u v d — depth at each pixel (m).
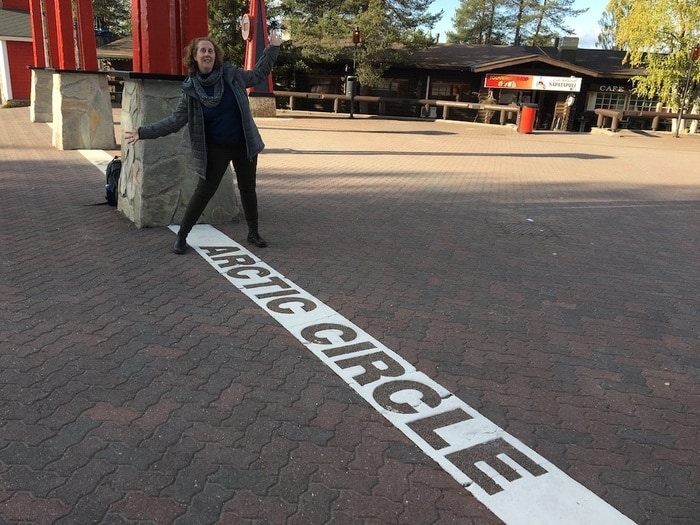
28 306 3.99
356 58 25.59
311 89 29.33
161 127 4.70
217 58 4.66
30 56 25.31
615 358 3.78
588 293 4.95
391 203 8.09
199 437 2.71
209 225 6.20
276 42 4.97
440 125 23.88
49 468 2.44
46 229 5.80
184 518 2.21
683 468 2.70
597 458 2.73
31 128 15.38
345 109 29.02
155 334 3.70
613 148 17.94
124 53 28.50
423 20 27.56
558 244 6.48
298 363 3.46
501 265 5.59
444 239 6.39
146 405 2.93
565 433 2.92
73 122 11.62
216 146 4.86
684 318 4.52
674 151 17.89
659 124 26.97
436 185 9.80
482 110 27.58
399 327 4.04
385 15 25.84
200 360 3.42
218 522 2.21
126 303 4.14
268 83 22.92
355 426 2.88
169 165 5.90
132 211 6.12
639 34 23.08
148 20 5.57
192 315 4.02
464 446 2.77
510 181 10.67
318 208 7.49
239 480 2.44
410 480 2.51
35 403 2.89
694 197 9.91
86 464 2.48
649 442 2.88
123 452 2.57
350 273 5.07
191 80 4.63
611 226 7.48
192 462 2.53
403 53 26.56
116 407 2.90
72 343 3.51
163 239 5.64
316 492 2.40
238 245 5.63
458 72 27.86
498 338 3.97
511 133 21.83
